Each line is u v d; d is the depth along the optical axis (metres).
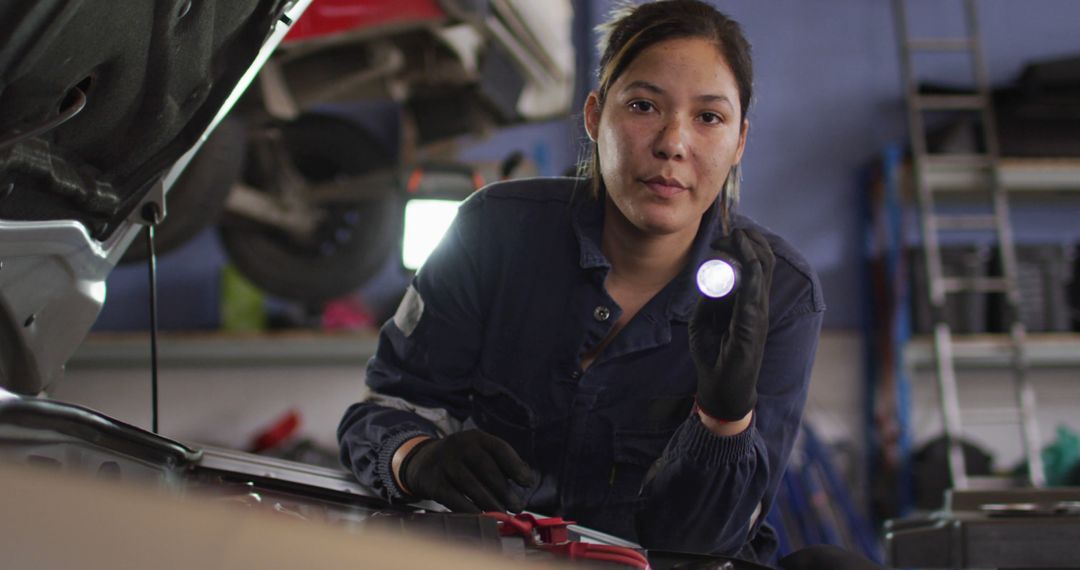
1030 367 4.65
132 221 1.09
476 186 3.42
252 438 4.42
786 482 3.90
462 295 1.24
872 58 4.76
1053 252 4.37
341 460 1.21
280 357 4.04
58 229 0.92
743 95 1.11
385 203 3.99
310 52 3.04
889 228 4.41
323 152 3.91
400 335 1.25
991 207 4.75
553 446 1.22
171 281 4.56
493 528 0.78
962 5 4.78
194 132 1.04
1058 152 4.33
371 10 2.67
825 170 4.72
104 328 4.51
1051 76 4.25
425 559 0.39
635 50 1.07
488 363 1.24
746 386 0.99
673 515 1.10
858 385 4.61
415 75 3.37
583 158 1.25
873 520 4.44
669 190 1.06
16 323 0.94
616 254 1.19
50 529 0.34
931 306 4.15
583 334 1.19
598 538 0.99
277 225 3.81
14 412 0.70
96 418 0.80
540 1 3.45
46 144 0.85
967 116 4.68
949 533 1.12
